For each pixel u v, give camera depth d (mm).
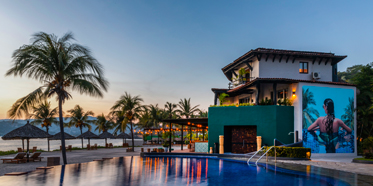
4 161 20594
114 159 17594
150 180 9102
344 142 22422
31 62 16969
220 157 18891
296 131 20312
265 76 26078
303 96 21859
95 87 18562
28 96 17000
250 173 10961
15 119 17109
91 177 9695
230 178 9656
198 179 9422
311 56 26531
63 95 17641
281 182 8789
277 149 17047
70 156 26188
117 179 9273
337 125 22391
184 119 26078
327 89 22562
